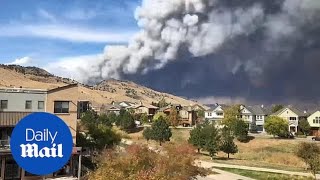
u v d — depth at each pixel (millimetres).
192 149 37844
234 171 59344
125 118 119750
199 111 164750
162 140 90500
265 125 109000
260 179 53531
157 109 168750
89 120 87062
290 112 128000
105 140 57125
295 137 112688
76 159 45938
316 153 62531
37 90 46375
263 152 89688
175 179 28016
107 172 24438
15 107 45344
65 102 47438
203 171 39125
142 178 23453
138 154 28156
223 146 79250
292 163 78500
